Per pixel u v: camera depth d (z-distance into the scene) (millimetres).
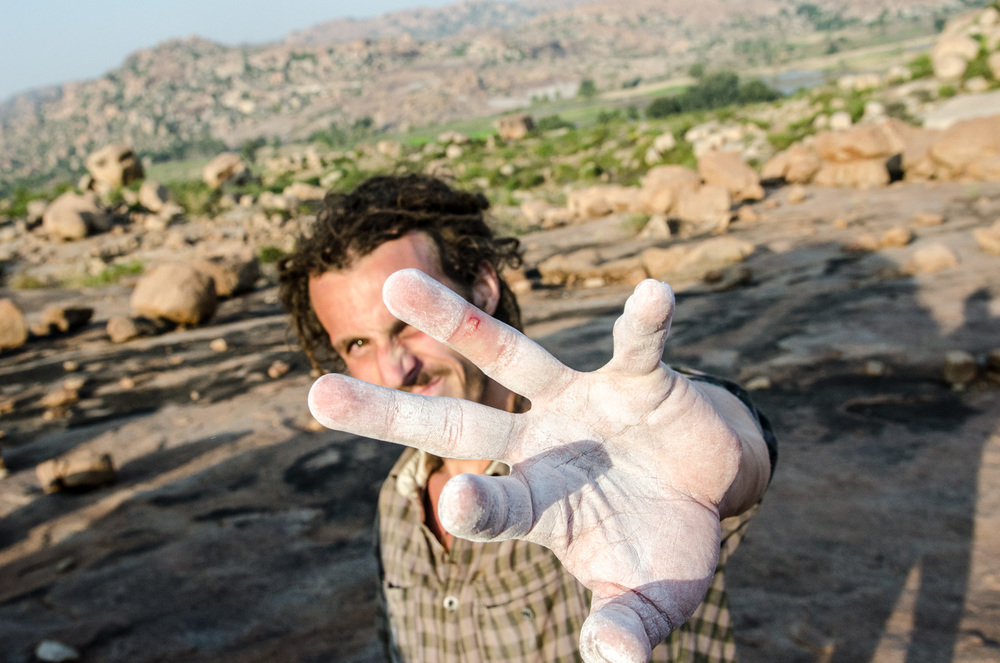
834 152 15922
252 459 5328
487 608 1125
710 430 656
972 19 52094
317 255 1127
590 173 36094
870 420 4637
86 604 3625
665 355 6359
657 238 12938
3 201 40531
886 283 7637
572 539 627
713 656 1100
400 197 1160
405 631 1215
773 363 5820
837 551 3336
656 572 625
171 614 3473
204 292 10828
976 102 28641
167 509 4672
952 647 2641
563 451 645
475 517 538
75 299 14227
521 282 10109
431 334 611
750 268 8656
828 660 2674
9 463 5781
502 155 51344
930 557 3199
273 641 3184
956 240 9031
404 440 602
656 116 100562
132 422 6512
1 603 3705
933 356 5465
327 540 4051
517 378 639
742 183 15234
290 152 148750
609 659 531
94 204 29438
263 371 7625
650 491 654
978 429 4293
